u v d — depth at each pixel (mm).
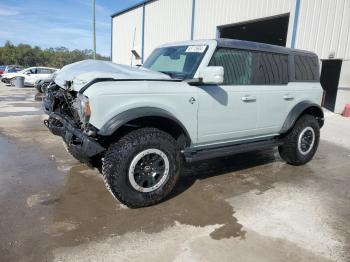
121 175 3379
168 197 3943
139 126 3727
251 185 4457
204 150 4250
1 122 8312
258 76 4641
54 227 3156
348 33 10758
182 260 2709
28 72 22453
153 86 3598
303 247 2967
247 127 4570
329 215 3621
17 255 2699
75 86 3621
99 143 3500
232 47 4316
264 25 16875
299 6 12203
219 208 3693
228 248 2902
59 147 5980
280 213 3619
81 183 4277
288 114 5086
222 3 16047
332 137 8031
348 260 2799
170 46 4812
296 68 5215
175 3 19938
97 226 3203
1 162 5031
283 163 5559
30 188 4074
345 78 11500
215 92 4078
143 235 3072
